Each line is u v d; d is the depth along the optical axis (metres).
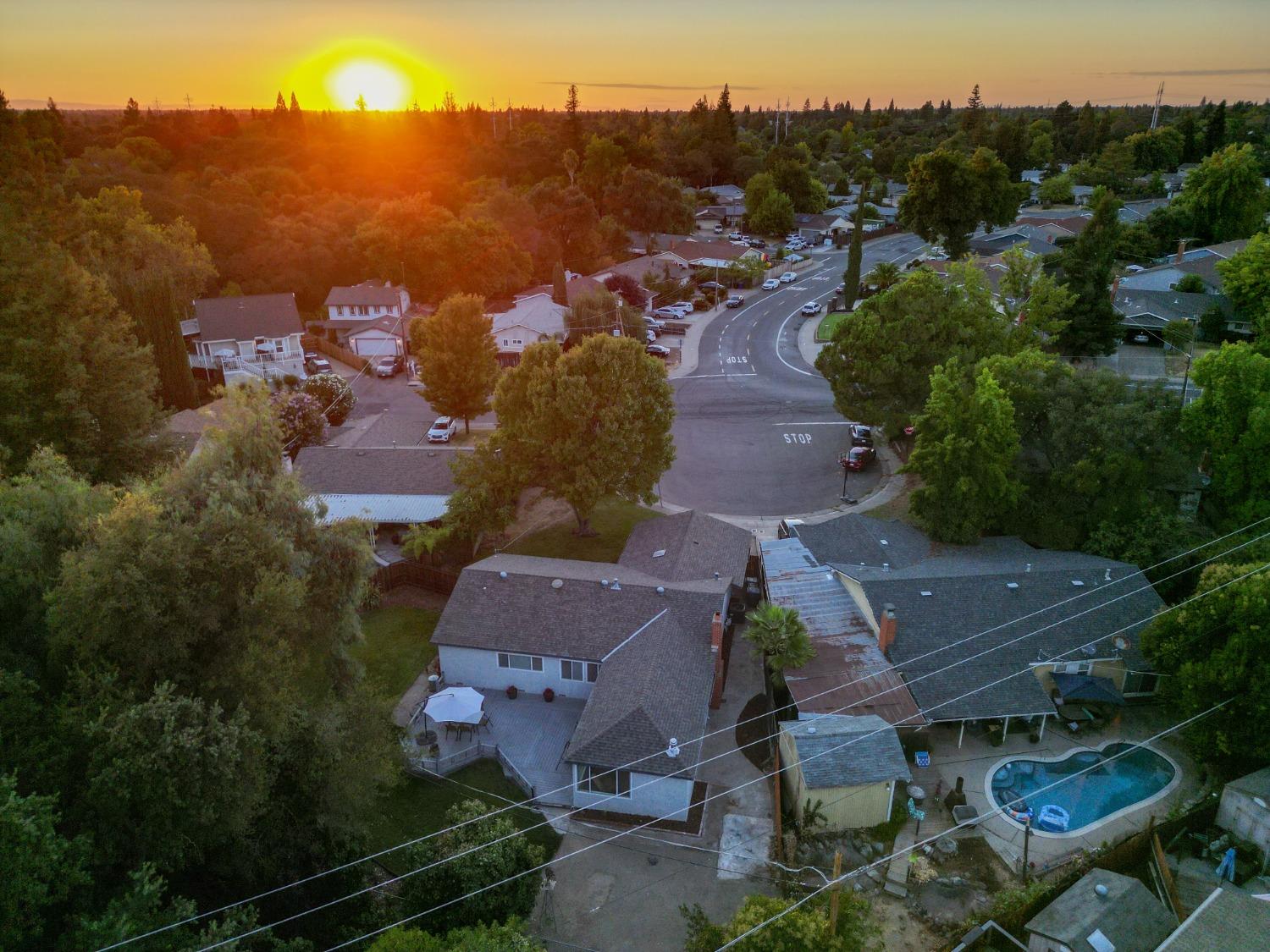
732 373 80.06
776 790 29.52
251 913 21.06
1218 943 21.31
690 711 31.70
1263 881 26.08
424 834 29.12
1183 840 27.92
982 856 27.75
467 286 103.31
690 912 25.31
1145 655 32.38
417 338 65.50
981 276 59.28
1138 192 144.62
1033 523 44.06
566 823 29.77
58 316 44.28
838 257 128.75
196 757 20.03
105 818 20.25
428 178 136.62
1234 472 40.56
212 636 23.42
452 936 20.33
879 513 51.78
